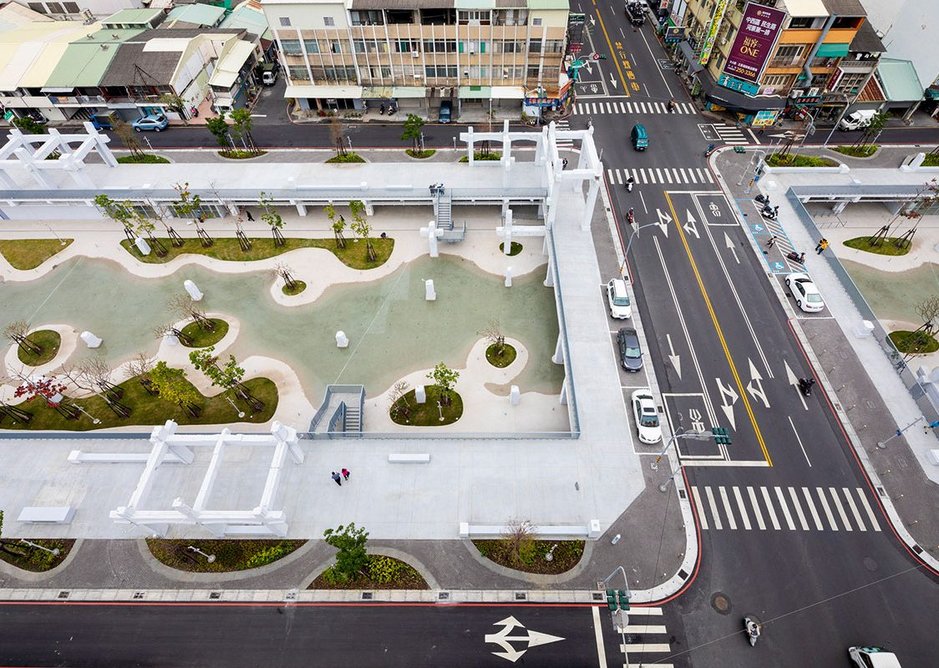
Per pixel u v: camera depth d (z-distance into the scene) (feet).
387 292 199.31
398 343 183.52
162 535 132.46
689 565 128.26
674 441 149.59
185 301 196.44
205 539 132.05
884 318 187.21
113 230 225.97
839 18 226.58
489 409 165.37
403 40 246.27
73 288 202.69
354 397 162.61
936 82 248.11
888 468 145.18
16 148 219.61
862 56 241.14
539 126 262.88
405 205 232.53
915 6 244.63
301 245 216.54
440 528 130.31
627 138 255.29
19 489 139.33
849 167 236.02
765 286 192.44
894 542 132.67
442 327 188.03
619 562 127.65
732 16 247.70
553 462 140.05
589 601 122.52
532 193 211.61
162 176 232.53
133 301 198.18
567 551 128.16
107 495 138.31
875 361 169.17
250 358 180.04
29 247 218.59
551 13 232.73
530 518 130.82
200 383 173.17
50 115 272.72
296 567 127.24
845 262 205.46
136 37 275.18
